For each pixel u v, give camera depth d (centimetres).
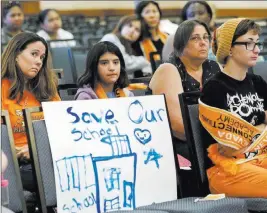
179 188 507
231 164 499
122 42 987
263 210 482
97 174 463
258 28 518
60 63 966
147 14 1006
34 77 557
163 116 503
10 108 537
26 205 485
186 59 628
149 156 488
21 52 545
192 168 511
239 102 511
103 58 561
